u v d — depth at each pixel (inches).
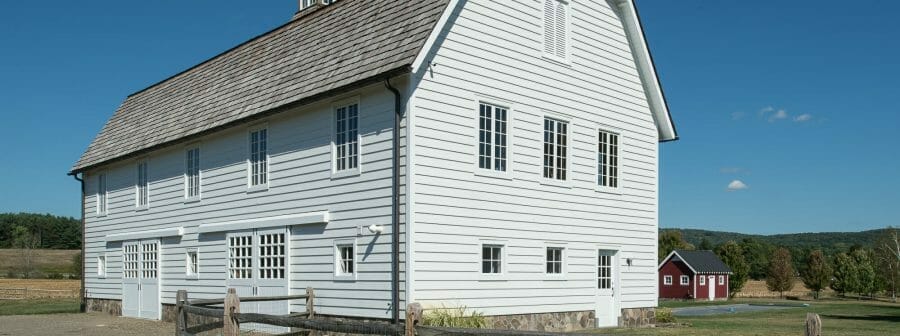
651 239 802.2
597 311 729.6
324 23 745.0
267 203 721.0
